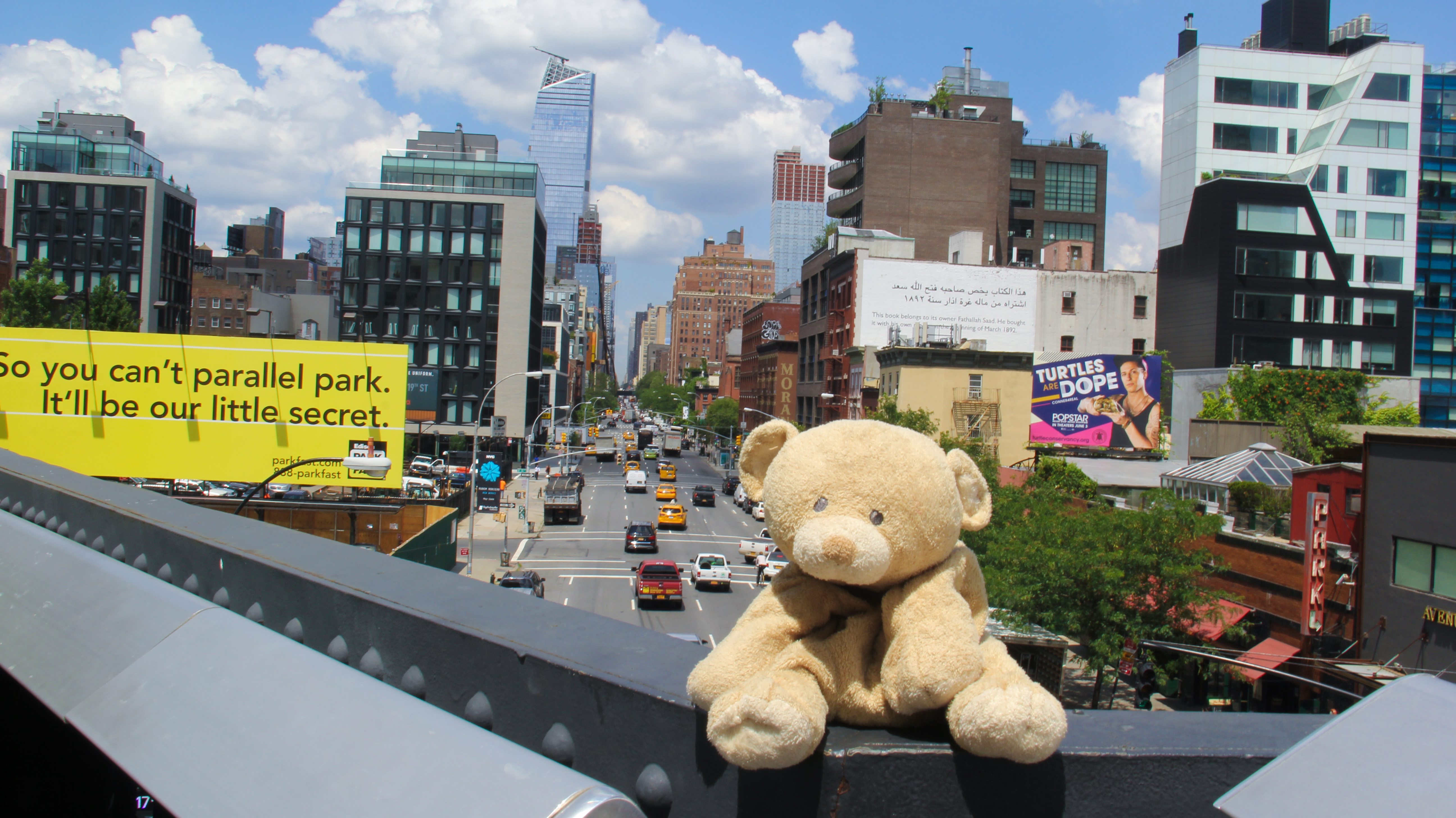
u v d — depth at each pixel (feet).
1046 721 4.91
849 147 284.00
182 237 289.33
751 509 194.39
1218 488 90.12
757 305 341.21
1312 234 173.58
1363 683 56.34
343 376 108.58
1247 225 173.17
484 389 261.85
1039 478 105.29
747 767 5.12
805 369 243.60
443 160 269.23
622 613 95.66
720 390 517.14
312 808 4.68
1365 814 4.13
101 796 10.91
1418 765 4.31
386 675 8.69
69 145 272.51
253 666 6.24
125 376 106.73
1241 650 68.54
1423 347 209.46
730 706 5.21
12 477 17.46
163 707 6.16
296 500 113.29
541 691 7.19
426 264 261.03
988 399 156.35
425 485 161.58
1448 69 213.66
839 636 5.90
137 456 106.83
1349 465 66.59
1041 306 188.65
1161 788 5.52
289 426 108.47
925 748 5.32
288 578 10.11
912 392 156.04
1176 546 63.16
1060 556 61.16
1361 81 177.88
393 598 9.00
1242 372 148.66
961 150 270.26
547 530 163.43
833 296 211.00
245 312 291.99
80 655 7.40
